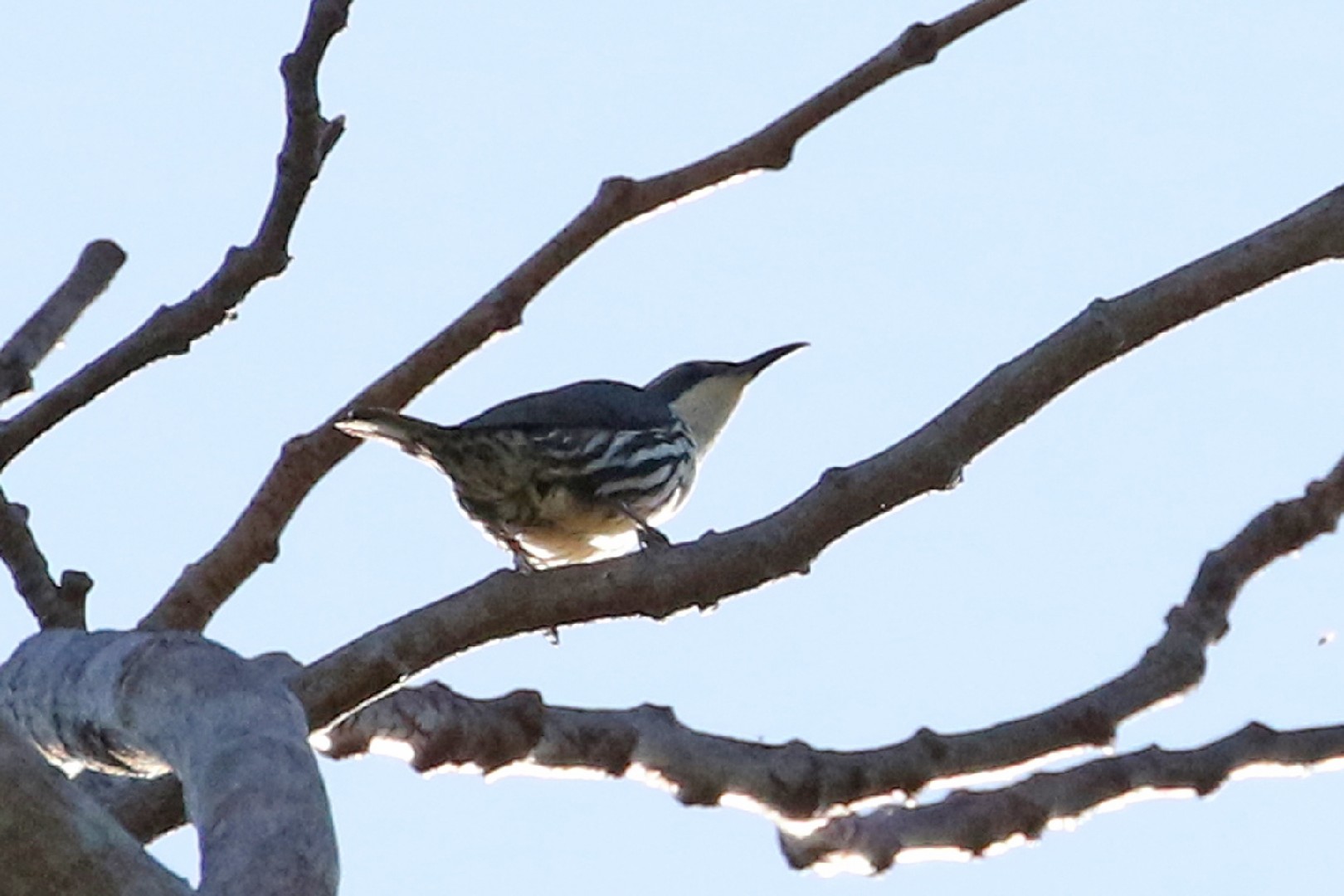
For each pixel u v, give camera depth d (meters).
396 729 10.27
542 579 9.01
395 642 8.91
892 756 10.75
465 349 11.69
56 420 10.90
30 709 7.55
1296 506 11.43
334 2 9.73
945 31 11.11
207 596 11.08
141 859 5.92
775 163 11.32
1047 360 9.24
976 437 9.17
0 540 10.33
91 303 12.02
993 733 10.88
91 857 5.85
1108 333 9.27
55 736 7.53
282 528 11.26
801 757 10.71
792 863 11.36
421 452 13.69
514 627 9.02
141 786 9.91
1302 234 9.39
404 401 11.70
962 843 11.33
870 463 9.16
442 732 10.32
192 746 6.72
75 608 10.43
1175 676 11.07
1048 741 10.87
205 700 6.89
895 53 11.18
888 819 11.39
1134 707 11.01
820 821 10.81
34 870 5.80
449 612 8.95
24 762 5.83
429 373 11.70
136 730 7.14
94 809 5.92
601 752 10.49
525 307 11.71
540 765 10.48
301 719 6.85
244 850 6.13
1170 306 9.31
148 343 10.81
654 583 9.01
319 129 10.11
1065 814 11.32
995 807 11.27
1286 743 11.24
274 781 6.37
